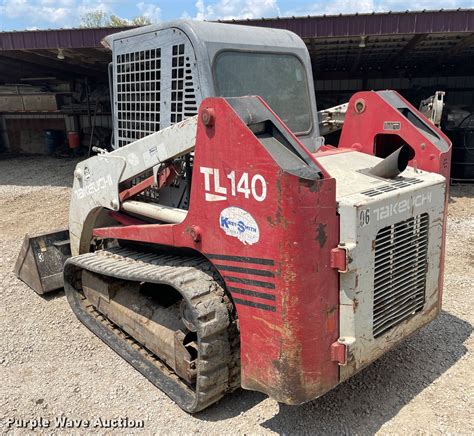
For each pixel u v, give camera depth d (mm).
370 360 2715
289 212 2260
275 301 2416
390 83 15023
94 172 3771
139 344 3732
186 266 3051
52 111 15688
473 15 8016
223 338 2781
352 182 2785
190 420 2939
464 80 14492
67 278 4309
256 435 2791
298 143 2377
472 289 4664
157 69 3348
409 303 2947
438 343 3715
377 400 3070
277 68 3449
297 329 2393
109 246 4391
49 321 4289
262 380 2590
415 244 2887
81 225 4125
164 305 3438
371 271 2572
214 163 2537
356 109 3617
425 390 3160
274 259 2361
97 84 16297
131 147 3332
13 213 8641
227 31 3203
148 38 3377
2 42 10398
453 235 6508
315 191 2281
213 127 2494
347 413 2955
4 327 4191
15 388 3318
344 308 2525
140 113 3605
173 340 3139
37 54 11875
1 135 17766
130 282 3779
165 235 3023
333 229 2404
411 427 2828
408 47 10594
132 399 3172
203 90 3012
